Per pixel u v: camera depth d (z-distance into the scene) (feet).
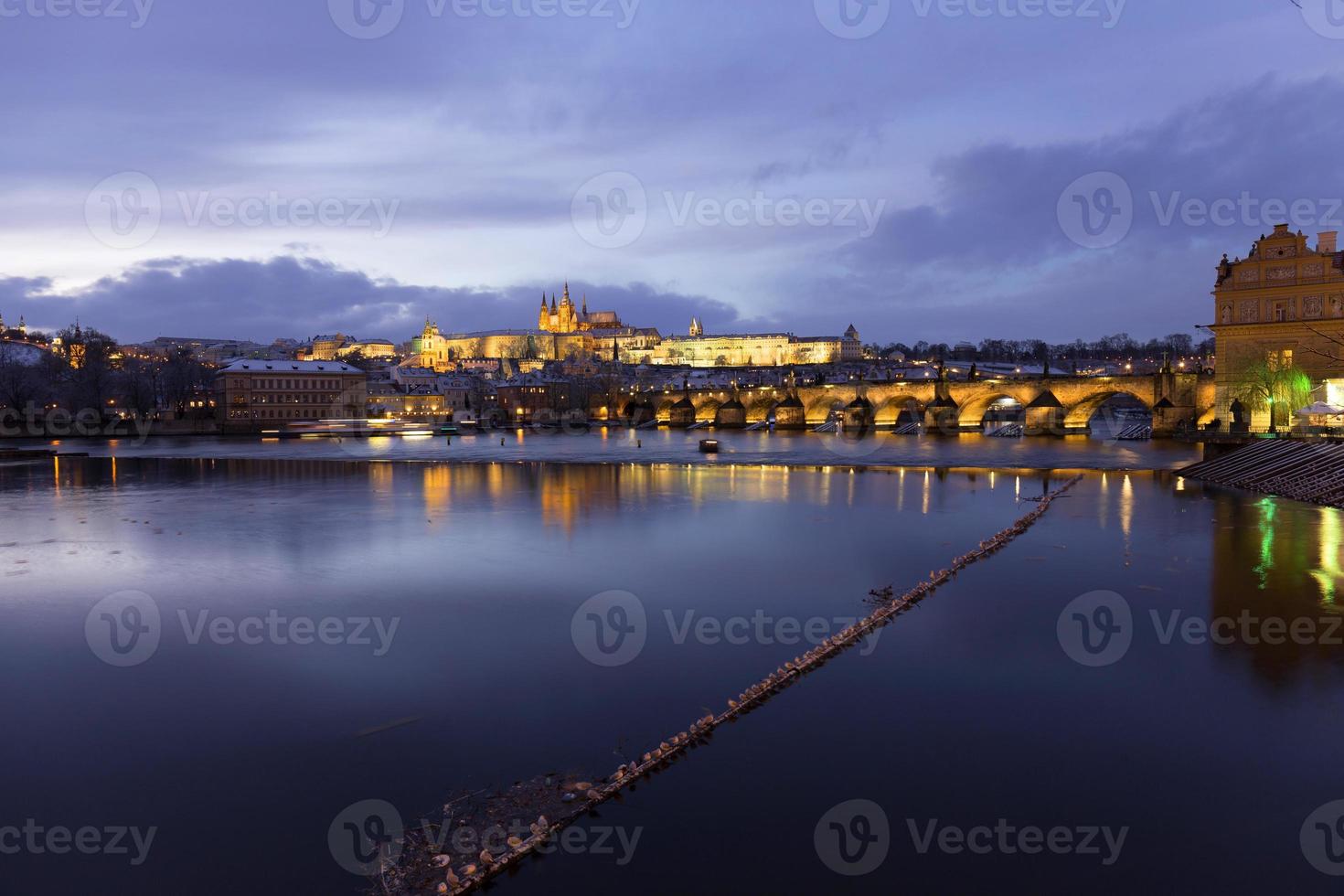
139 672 84.17
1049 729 67.97
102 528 178.60
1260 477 224.33
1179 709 71.26
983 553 137.18
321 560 140.15
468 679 81.25
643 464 358.43
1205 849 51.85
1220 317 307.17
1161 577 118.01
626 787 59.88
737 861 51.13
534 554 144.25
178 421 647.97
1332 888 48.11
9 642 94.27
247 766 64.03
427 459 399.03
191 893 49.03
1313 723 68.33
